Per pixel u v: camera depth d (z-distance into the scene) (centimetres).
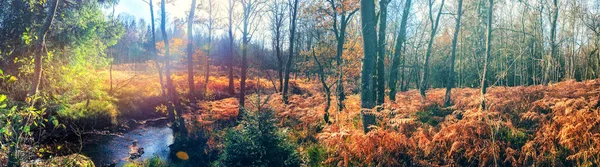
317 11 1435
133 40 5503
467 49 2469
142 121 1636
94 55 1248
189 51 1566
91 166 668
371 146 704
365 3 810
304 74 2995
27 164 551
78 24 1135
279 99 1503
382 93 954
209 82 2639
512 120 819
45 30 598
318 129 1019
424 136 700
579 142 633
